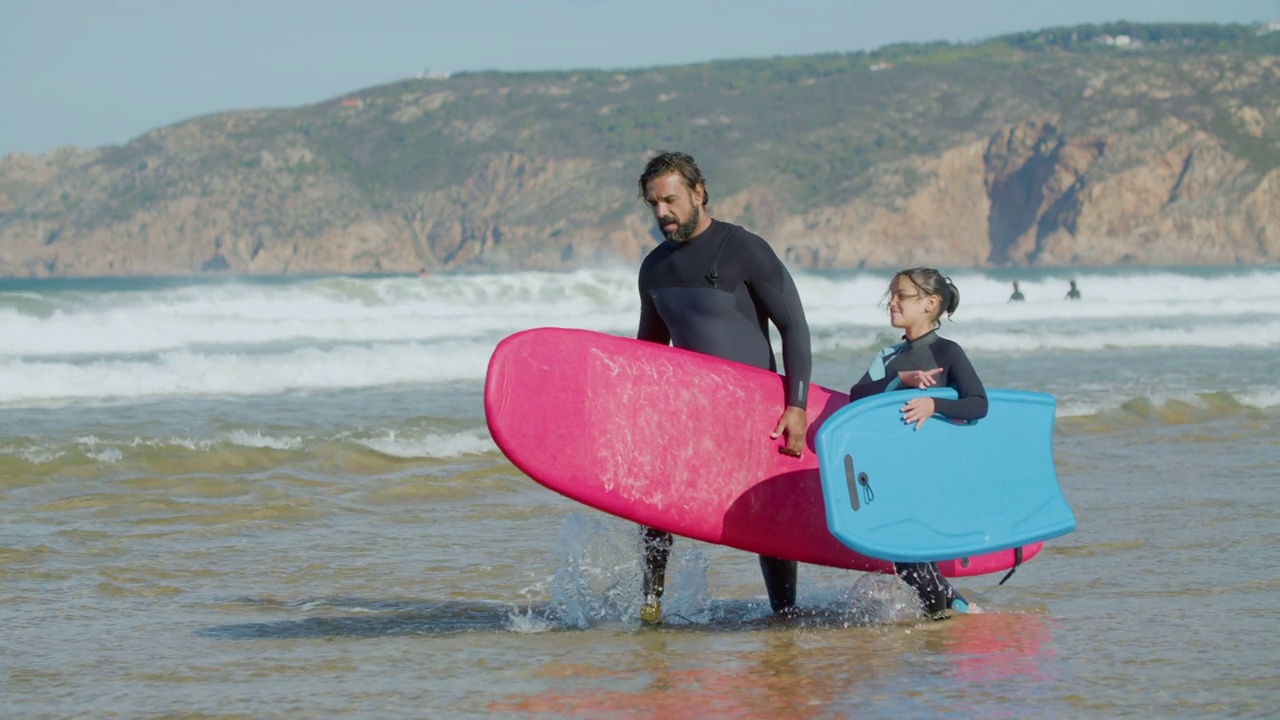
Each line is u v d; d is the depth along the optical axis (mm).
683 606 9539
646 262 9086
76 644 8438
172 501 14289
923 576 8797
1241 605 9094
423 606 9656
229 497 14680
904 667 7535
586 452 8477
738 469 8797
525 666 7734
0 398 23672
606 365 8594
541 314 53812
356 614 9383
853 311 55062
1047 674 7297
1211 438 19141
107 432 18859
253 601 9852
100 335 38469
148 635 8703
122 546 11977
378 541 12383
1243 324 44062
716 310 8773
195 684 7391
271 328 41469
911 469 8484
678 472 8672
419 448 18094
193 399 23938
